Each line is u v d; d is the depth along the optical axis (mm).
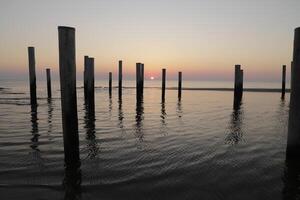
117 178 5402
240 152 7242
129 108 18266
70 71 5945
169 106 19703
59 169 5887
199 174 5605
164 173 5668
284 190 4871
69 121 6102
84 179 5352
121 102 22844
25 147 7621
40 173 5656
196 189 4906
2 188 4906
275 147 7773
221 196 4648
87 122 12273
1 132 9672
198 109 17844
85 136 9258
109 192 4789
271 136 9305
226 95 32906
